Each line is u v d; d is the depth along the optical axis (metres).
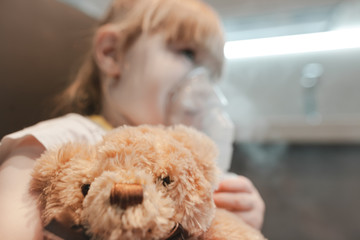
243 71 2.30
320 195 1.52
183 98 0.62
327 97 2.23
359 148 1.53
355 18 1.68
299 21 1.74
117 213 0.21
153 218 0.22
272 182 1.54
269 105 2.31
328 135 1.57
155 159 0.26
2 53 0.66
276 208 1.50
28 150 0.38
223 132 0.64
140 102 0.63
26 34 0.72
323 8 1.58
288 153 1.60
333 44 2.10
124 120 0.65
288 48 2.15
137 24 0.66
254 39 2.01
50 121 0.53
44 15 0.78
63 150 0.29
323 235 1.44
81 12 0.91
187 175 0.26
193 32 0.66
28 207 0.29
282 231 1.46
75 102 0.76
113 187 0.22
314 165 1.56
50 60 0.78
